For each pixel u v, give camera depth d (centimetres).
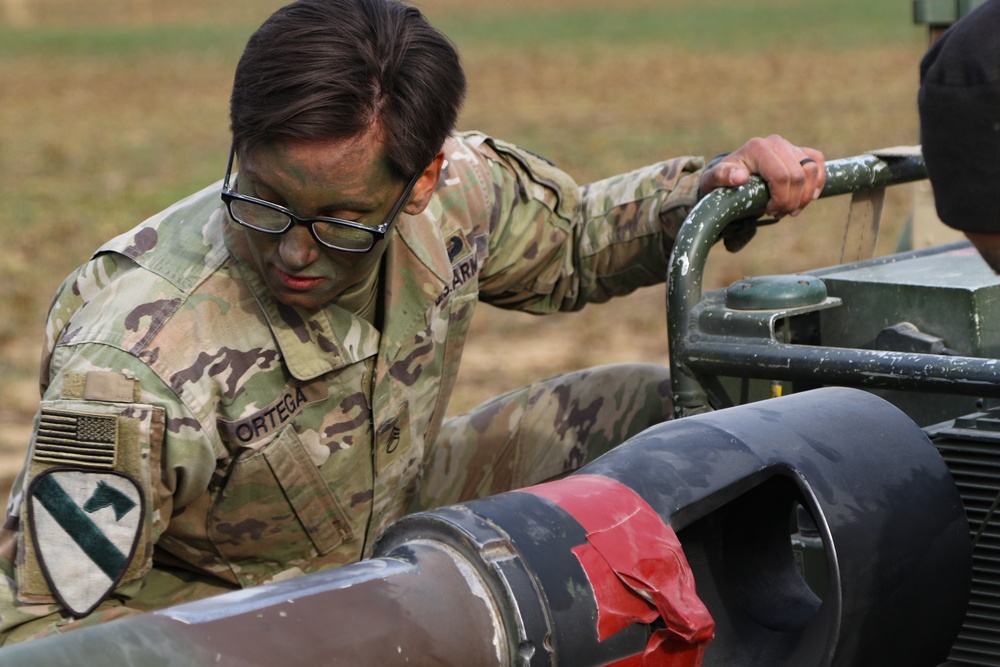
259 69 184
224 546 226
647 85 2214
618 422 298
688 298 228
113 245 213
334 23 186
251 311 212
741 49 2809
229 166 197
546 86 2262
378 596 138
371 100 186
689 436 166
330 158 185
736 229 254
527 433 290
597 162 1373
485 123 1784
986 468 192
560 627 142
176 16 4284
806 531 210
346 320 220
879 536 159
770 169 241
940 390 193
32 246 1062
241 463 214
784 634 171
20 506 198
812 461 162
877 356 200
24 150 1680
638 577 148
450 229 244
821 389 182
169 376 201
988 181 161
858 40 2877
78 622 197
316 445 221
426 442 254
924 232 356
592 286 277
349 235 192
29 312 857
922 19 336
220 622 130
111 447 195
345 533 234
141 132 1853
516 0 4900
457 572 144
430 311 236
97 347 200
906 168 264
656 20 3769
